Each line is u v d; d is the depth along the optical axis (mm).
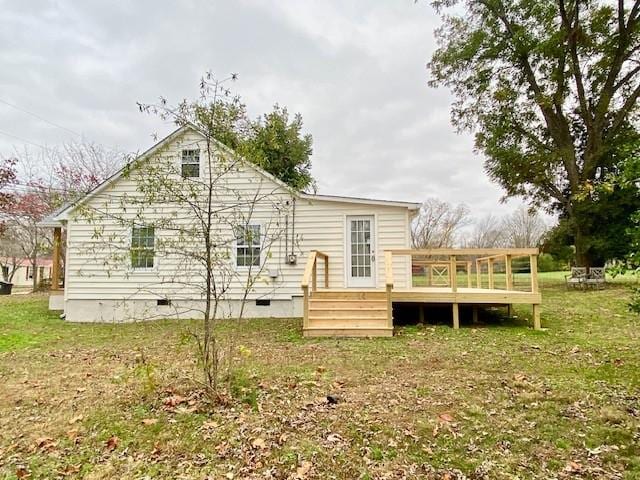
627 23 14828
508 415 3787
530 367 5402
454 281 8656
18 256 29047
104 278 11258
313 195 11102
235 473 2949
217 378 4840
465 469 2912
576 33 15023
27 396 4641
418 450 3189
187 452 3260
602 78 15672
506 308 10750
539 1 15711
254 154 5055
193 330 9062
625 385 4535
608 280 15672
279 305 11094
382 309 8461
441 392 4449
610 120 15992
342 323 8180
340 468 2967
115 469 3047
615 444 3205
